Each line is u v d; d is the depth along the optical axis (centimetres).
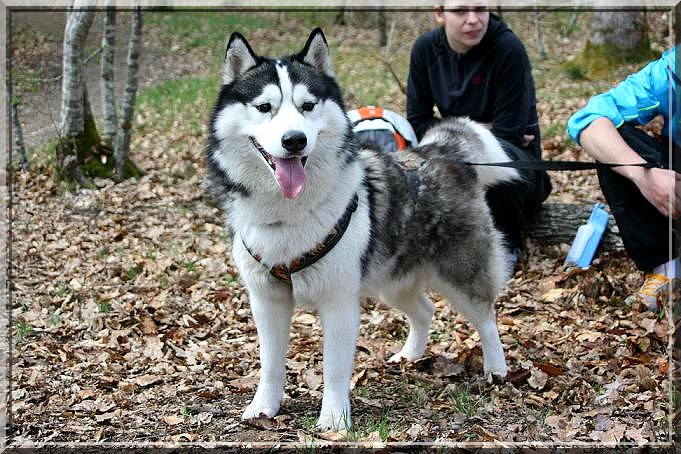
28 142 984
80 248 616
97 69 1474
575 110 1027
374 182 351
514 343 435
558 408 353
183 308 499
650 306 462
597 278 503
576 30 1836
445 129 424
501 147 438
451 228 379
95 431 337
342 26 2166
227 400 373
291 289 338
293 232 319
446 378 400
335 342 332
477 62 533
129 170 827
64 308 500
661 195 414
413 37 2011
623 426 324
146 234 645
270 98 313
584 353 414
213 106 343
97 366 415
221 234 643
